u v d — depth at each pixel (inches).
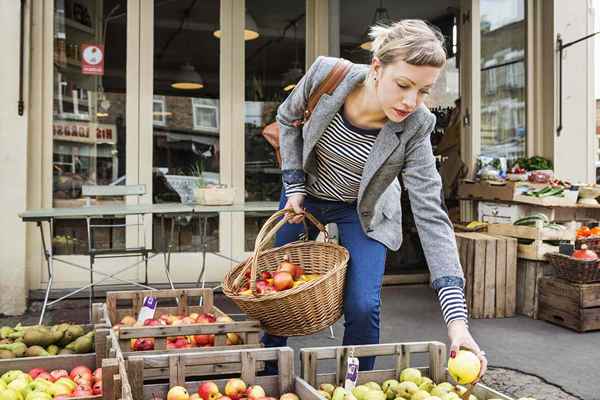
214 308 128.3
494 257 203.0
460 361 71.5
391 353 91.0
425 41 74.4
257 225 241.0
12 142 200.4
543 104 262.4
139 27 228.7
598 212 226.5
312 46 246.5
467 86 260.2
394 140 90.2
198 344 106.0
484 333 182.5
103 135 225.1
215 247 236.7
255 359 84.7
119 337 99.1
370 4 284.0
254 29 241.9
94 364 99.4
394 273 261.9
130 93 227.9
